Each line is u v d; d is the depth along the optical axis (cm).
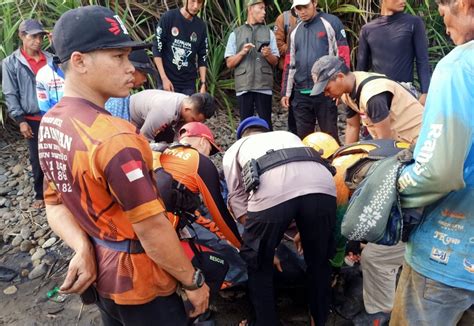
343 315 243
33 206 370
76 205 129
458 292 137
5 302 271
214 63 521
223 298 257
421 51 349
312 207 199
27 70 350
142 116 302
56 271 296
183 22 416
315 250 212
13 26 455
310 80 390
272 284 216
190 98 281
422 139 125
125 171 116
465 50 120
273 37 441
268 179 200
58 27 121
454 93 118
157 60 421
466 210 131
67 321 252
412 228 145
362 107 268
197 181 204
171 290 138
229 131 493
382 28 354
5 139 481
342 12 549
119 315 141
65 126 121
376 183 143
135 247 130
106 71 122
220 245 251
